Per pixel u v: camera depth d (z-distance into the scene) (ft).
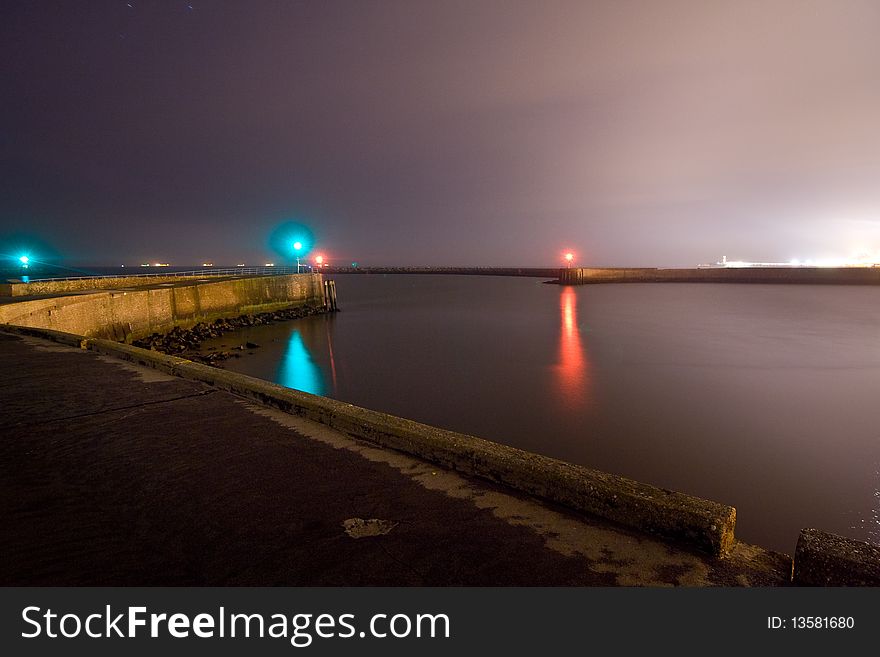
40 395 20.56
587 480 10.90
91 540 10.05
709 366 73.97
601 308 150.82
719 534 9.11
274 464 13.62
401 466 13.44
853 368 71.61
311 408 17.31
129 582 8.79
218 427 16.63
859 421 49.34
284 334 112.06
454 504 11.27
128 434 16.02
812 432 46.50
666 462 40.24
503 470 12.16
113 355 29.45
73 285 93.20
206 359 79.20
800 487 35.63
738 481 36.68
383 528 10.30
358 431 15.65
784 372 69.72
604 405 55.93
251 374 73.87
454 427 49.67
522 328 116.47
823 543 8.42
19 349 31.89
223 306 120.98
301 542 9.86
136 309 87.61
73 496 11.93
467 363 80.07
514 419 51.78
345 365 79.97
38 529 10.48
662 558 9.18
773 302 156.15
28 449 14.80
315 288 161.48
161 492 12.06
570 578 8.65
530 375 71.00
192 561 9.33
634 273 252.83
